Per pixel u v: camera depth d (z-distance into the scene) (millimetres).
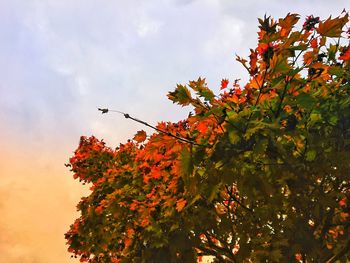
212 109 5785
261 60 6016
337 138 6562
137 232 10234
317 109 6410
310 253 6648
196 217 7395
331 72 6191
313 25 6020
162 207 8469
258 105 5949
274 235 6621
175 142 6078
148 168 10016
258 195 6156
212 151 5793
